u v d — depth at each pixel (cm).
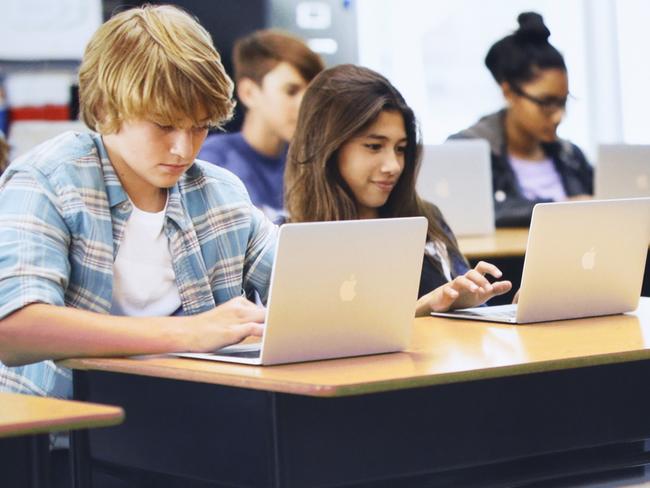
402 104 342
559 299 279
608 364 250
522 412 239
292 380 202
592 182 611
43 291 237
